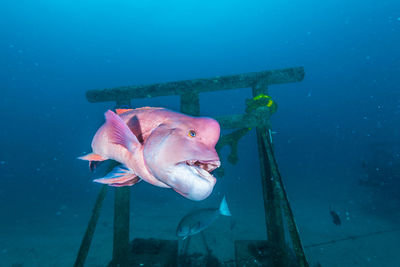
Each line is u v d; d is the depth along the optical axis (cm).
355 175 2319
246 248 466
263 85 391
